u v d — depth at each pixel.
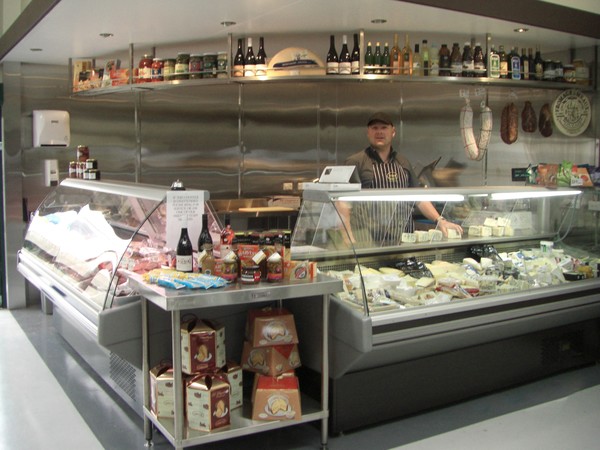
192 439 2.85
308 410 3.19
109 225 3.85
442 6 4.05
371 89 6.29
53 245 4.36
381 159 5.22
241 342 3.60
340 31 4.90
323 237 3.44
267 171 6.48
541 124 5.98
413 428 3.41
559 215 4.58
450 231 4.07
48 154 6.22
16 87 6.03
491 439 3.28
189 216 3.27
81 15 4.27
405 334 3.23
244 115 6.38
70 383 4.06
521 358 3.99
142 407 3.37
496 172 6.46
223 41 5.32
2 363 4.44
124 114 6.34
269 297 2.91
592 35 5.14
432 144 6.37
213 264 3.10
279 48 5.58
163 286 2.89
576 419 3.53
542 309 3.79
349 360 3.16
